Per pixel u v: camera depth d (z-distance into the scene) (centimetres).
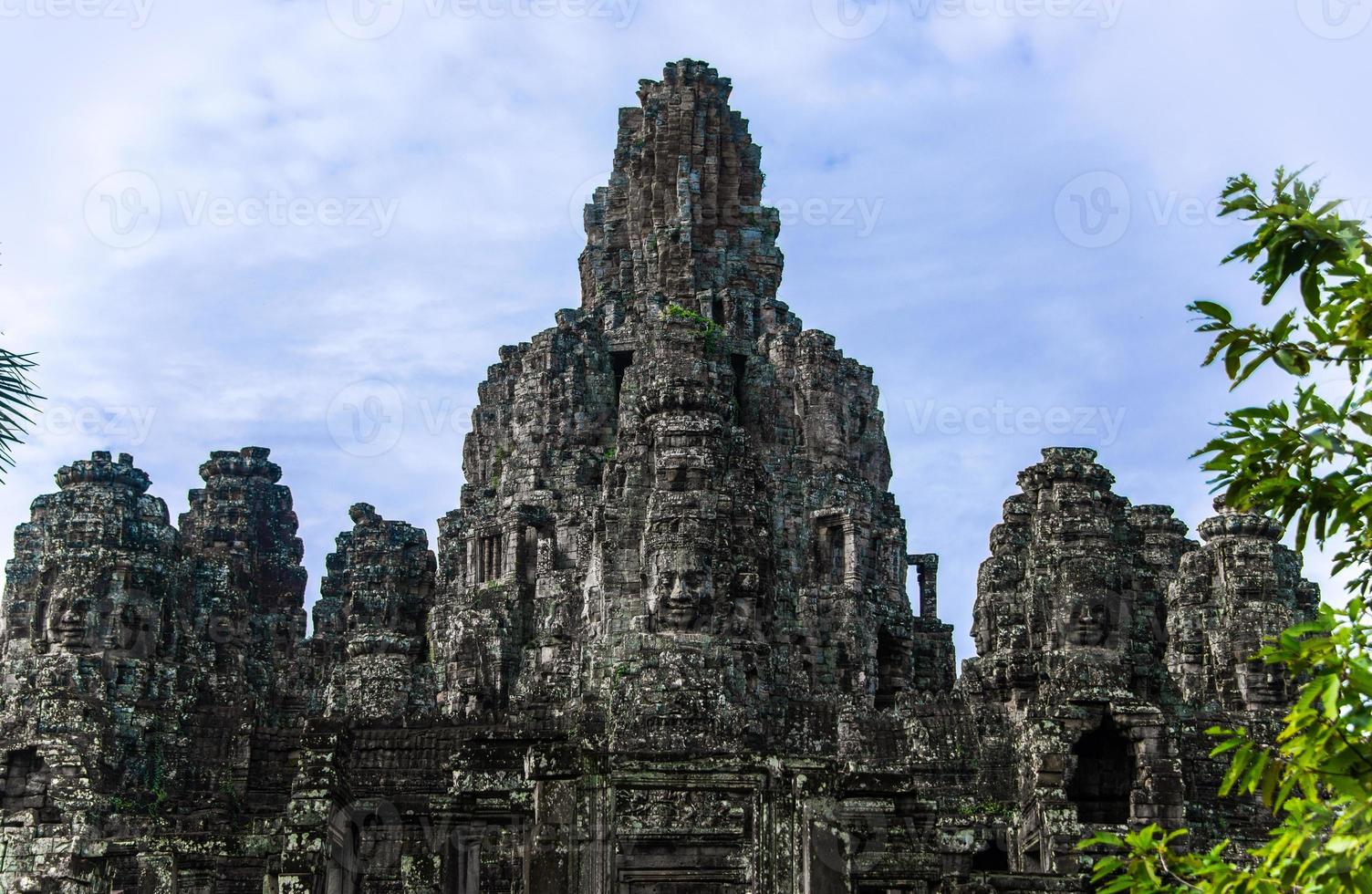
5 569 7069
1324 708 1559
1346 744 1570
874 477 8381
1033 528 5847
